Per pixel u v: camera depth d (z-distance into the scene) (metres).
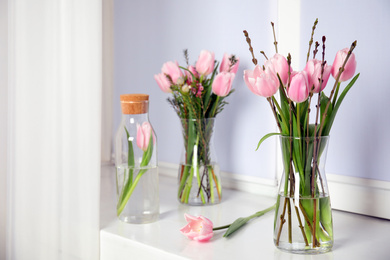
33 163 1.06
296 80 0.75
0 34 1.12
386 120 1.04
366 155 1.08
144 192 1.06
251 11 1.28
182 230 0.94
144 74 1.60
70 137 1.02
